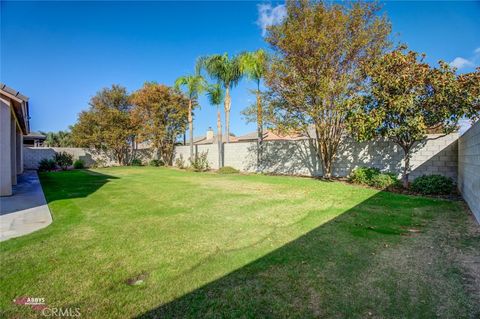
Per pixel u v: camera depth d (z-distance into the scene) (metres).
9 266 3.33
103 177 13.97
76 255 3.68
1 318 2.34
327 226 4.94
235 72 16.77
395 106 7.71
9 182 8.37
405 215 5.65
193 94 18.81
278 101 11.59
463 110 7.26
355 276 3.05
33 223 5.26
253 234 4.54
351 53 9.83
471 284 2.84
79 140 23.09
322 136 11.63
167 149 23.05
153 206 6.75
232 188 9.74
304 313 2.39
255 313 2.40
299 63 10.37
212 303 2.55
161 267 3.31
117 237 4.41
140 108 22.09
